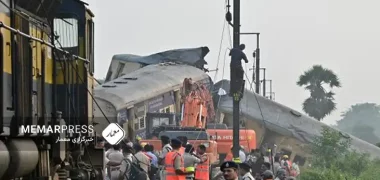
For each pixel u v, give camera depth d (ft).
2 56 52.90
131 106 137.59
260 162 129.29
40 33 65.05
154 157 103.09
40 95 63.87
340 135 148.15
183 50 193.06
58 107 70.69
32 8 63.16
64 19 74.43
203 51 193.88
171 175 87.04
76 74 73.72
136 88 147.64
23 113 58.49
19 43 58.18
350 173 126.52
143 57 191.42
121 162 92.58
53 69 67.97
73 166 73.56
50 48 67.92
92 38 79.97
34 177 62.28
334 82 301.63
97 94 134.41
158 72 167.73
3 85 53.21
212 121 168.66
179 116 154.51
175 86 163.73
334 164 128.16
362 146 208.13
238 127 106.83
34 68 62.59
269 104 208.13
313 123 207.31
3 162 51.80
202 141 127.34
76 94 73.77
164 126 136.26
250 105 204.23
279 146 202.90
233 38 106.11
